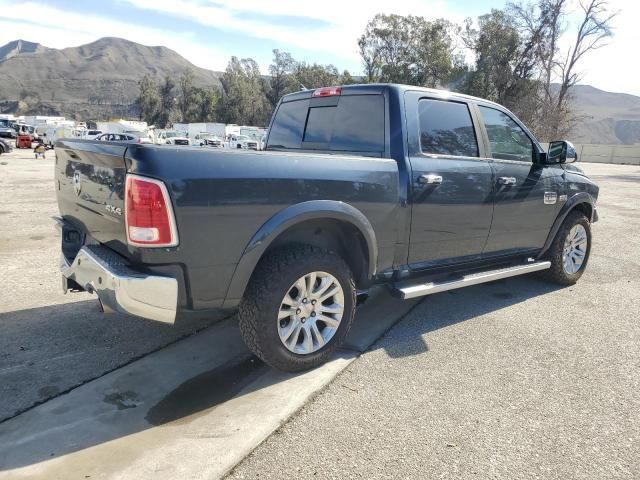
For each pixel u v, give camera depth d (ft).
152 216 8.32
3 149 100.89
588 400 10.09
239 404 9.51
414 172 11.91
